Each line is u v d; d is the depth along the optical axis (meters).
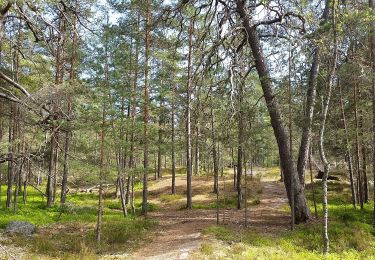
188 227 17.17
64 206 19.25
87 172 13.16
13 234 14.49
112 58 13.77
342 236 14.20
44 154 15.52
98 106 13.12
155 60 25.19
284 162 17.48
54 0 12.05
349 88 22.52
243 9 17.72
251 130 16.39
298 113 16.88
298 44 15.20
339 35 13.38
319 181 37.03
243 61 17.70
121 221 18.88
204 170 50.59
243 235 14.16
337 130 21.39
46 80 20.31
